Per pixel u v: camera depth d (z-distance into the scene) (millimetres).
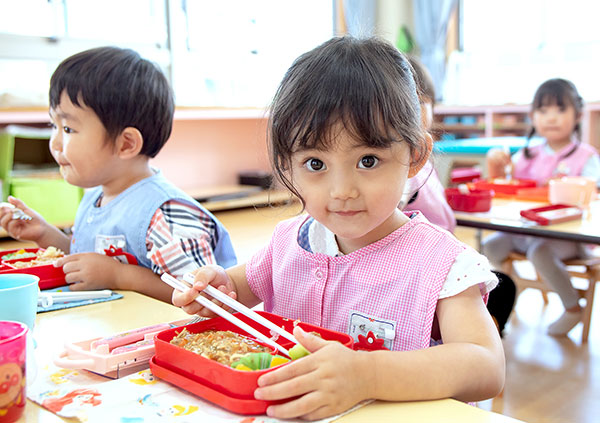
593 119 4051
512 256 2562
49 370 724
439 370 644
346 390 593
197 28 3574
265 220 2645
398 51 801
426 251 808
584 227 1677
